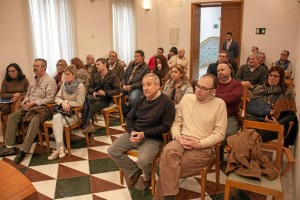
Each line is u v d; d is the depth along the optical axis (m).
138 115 2.41
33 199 1.25
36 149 3.25
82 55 5.54
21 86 3.80
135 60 4.43
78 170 2.75
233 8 6.77
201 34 9.41
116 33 6.27
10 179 1.32
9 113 3.51
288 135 2.56
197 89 2.17
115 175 2.65
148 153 2.20
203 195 2.11
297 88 3.70
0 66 4.02
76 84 3.23
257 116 2.74
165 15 7.47
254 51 6.16
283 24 6.24
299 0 5.12
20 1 4.23
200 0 6.95
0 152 3.10
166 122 2.28
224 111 2.16
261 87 2.88
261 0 6.34
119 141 2.35
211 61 9.51
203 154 2.07
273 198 2.00
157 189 2.01
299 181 2.05
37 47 4.66
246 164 1.88
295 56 6.03
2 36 4.01
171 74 2.99
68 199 2.27
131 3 6.64
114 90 3.74
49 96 3.27
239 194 2.31
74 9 5.26
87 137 3.34
